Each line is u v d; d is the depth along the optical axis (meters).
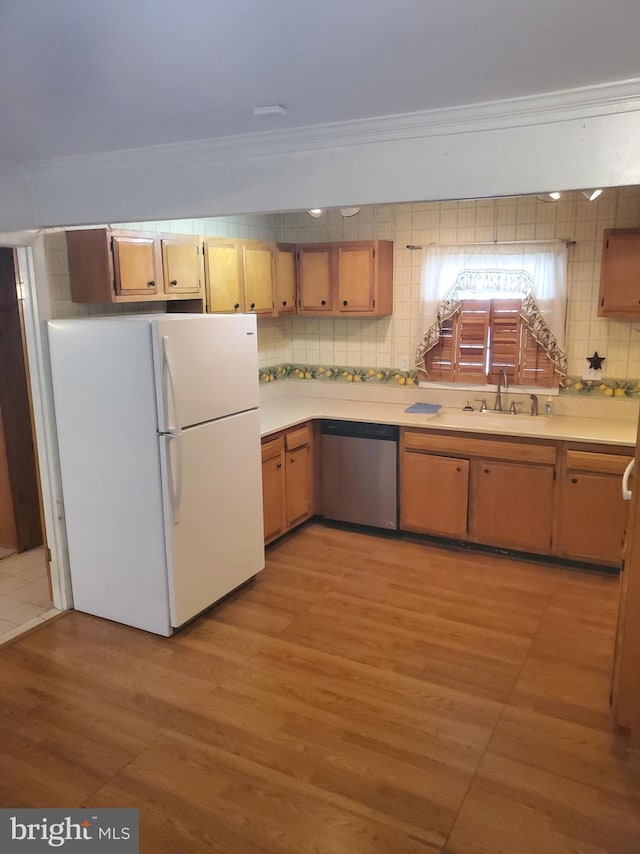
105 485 3.34
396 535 4.61
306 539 4.58
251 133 2.48
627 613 2.39
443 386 4.77
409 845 2.08
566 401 4.38
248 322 3.56
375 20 1.45
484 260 4.42
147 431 3.14
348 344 5.10
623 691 2.45
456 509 4.30
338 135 2.38
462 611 3.56
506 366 4.50
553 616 3.50
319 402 5.10
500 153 2.15
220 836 2.12
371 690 2.88
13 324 4.27
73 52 1.63
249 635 3.35
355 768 2.42
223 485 3.50
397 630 3.38
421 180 2.29
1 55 1.65
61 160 2.98
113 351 3.15
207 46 1.59
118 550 3.38
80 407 3.33
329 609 3.60
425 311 4.67
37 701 2.83
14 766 2.45
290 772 2.40
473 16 1.44
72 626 3.47
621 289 3.84
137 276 3.53
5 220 3.08
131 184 2.91
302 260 4.88
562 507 4.00
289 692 2.88
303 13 1.41
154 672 3.04
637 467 2.31
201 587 3.42
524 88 1.96
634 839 2.10
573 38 1.57
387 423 4.41
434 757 2.47
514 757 2.47
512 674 2.99
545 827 2.15
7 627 3.46
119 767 2.43
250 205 2.64
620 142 1.99
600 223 4.09
